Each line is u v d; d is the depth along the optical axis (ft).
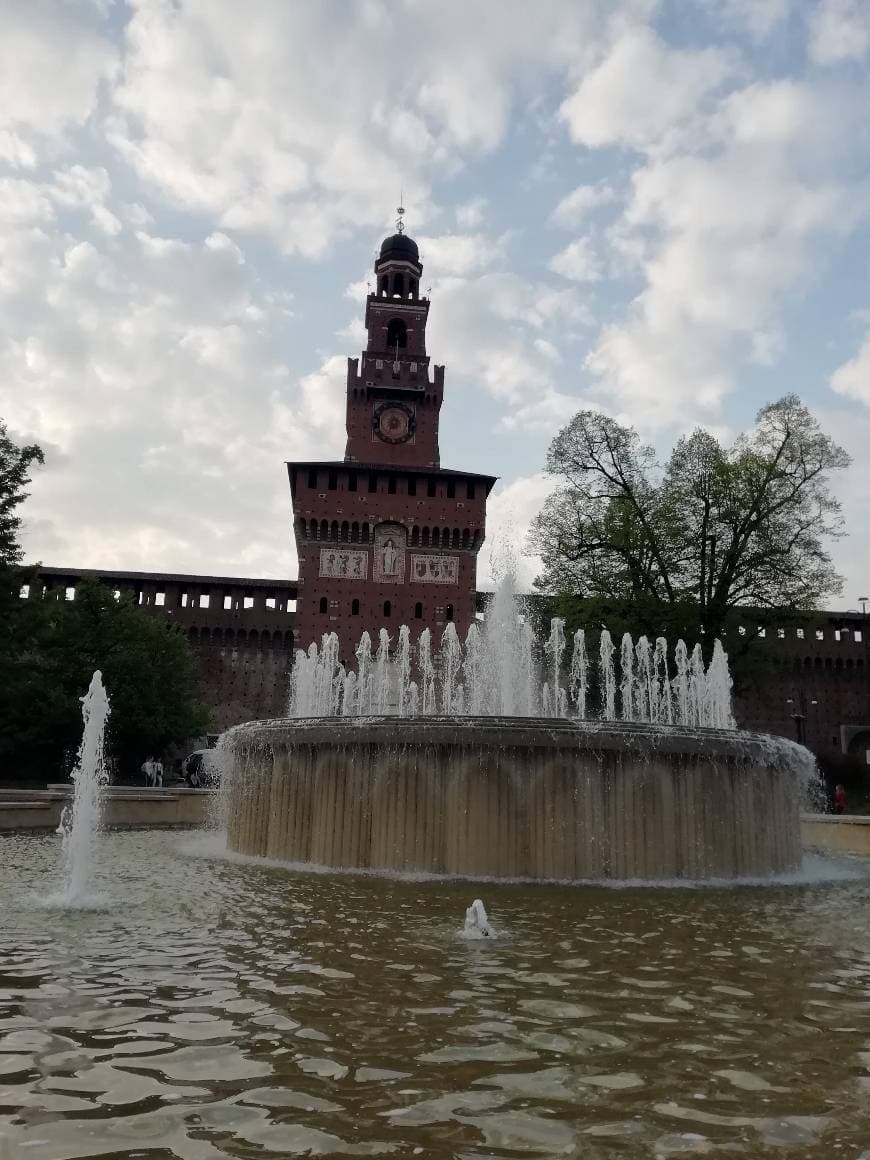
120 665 135.03
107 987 17.94
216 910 27.20
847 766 152.56
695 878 37.70
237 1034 15.08
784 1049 14.83
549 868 36.42
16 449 115.75
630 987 18.67
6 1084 12.82
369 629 191.42
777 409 120.47
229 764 48.19
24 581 118.42
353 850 38.55
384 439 217.56
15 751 132.98
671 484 122.62
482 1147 11.04
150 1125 11.53
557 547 127.95
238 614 200.54
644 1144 11.20
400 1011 16.56
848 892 35.19
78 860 32.30
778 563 116.78
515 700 87.40
